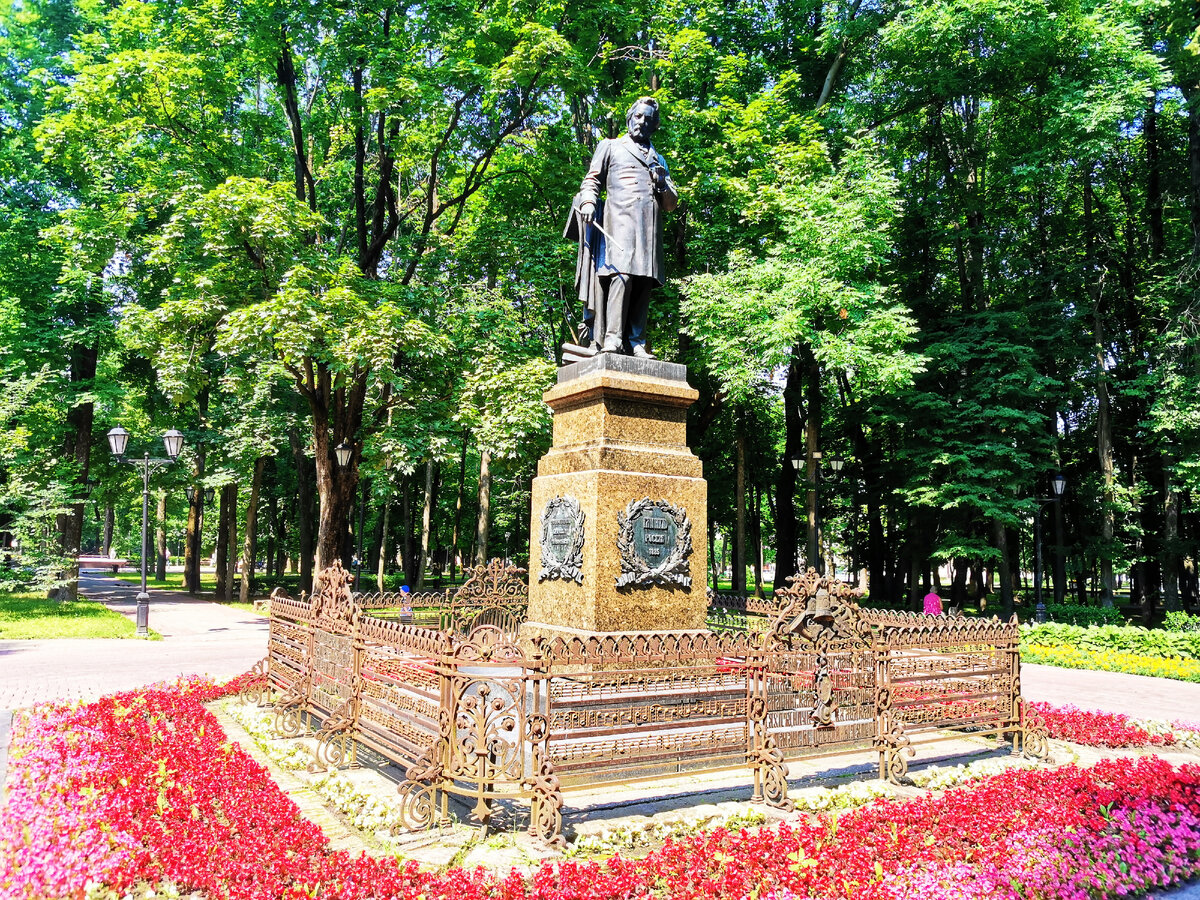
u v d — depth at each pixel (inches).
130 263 949.8
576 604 313.0
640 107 366.3
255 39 748.6
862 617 309.1
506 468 998.4
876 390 797.9
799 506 1378.0
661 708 233.6
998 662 325.1
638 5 808.3
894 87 987.3
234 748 291.1
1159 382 909.8
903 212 901.2
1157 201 1039.0
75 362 1039.6
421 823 222.5
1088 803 246.4
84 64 781.3
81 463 1010.1
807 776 292.2
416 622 445.1
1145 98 848.3
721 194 839.1
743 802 253.3
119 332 799.7
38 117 999.6
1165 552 997.2
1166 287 928.3
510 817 233.8
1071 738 365.7
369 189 1028.5
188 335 754.8
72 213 853.8
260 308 660.7
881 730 281.0
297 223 704.4
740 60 848.3
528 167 855.1
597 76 781.9
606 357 331.9
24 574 878.4
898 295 1011.9
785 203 762.2
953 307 1081.4
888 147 1053.2
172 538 2308.1
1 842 193.8
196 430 1188.5
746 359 758.5
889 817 224.8
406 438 764.6
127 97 747.4
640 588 313.0
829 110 935.7
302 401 1127.6
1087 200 1034.1
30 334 961.5
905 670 297.1
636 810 245.8
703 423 931.3
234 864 180.2
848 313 758.5
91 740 287.6
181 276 739.4
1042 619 886.4
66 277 887.7
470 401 766.5
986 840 213.8
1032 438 948.6
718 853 194.5
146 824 203.5
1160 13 919.7
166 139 776.9
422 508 1606.8
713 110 824.3
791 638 266.2
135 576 2149.4
